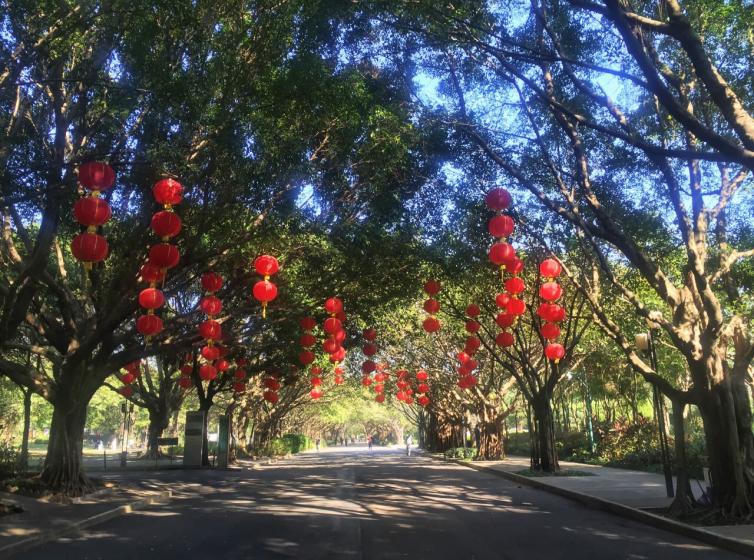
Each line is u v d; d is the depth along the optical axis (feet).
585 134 46.57
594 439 107.76
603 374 101.60
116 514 43.24
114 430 237.04
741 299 45.09
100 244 28.27
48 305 61.93
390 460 138.92
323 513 43.98
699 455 69.51
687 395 39.65
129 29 35.81
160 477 77.00
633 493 52.37
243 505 49.29
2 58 33.24
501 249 35.06
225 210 41.52
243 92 36.96
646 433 90.27
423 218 50.98
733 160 24.82
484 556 28.76
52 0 33.53
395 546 31.17
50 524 36.83
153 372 136.56
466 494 58.08
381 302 61.52
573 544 31.96
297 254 51.67
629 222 46.44
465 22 34.91
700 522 36.04
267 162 36.78
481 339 80.53
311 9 36.24
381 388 108.27
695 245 38.45
